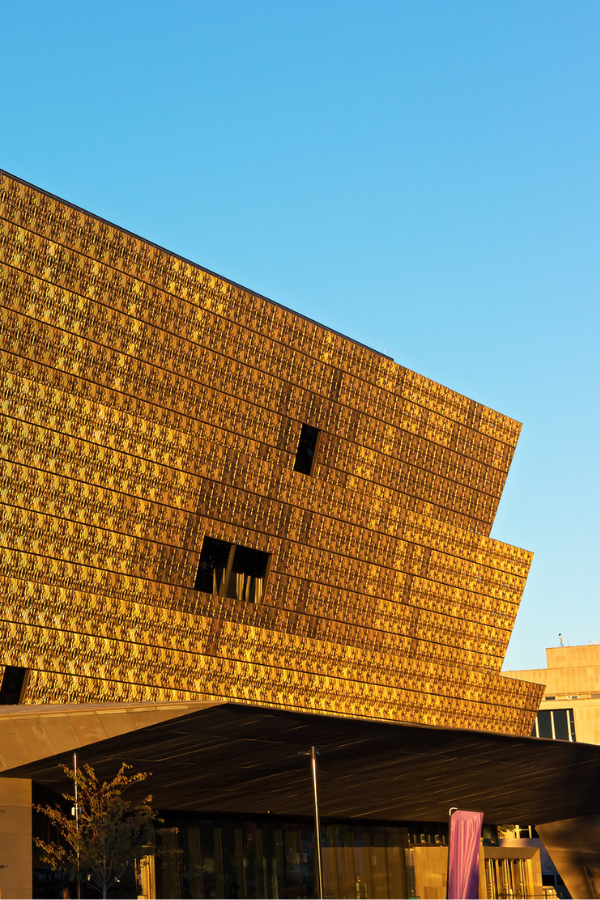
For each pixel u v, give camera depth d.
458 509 108.25
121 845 48.16
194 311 81.56
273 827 67.25
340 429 94.56
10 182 70.69
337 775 55.50
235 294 84.44
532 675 138.38
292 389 89.56
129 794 52.94
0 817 45.56
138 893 56.66
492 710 108.69
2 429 69.12
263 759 49.66
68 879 50.62
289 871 67.44
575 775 66.06
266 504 87.00
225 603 83.38
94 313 75.25
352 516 95.38
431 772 58.62
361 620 96.06
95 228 75.25
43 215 72.38
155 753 46.03
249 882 64.25
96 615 73.06
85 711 43.41
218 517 82.75
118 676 73.69
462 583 107.44
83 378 74.56
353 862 73.06
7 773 45.31
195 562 80.81
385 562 98.75
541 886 85.44
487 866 82.88
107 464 74.81
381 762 53.94
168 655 77.25
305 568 90.81
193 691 78.62
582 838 83.12
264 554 88.06
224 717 42.59
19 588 68.94
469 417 109.19
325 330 92.19
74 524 72.50
